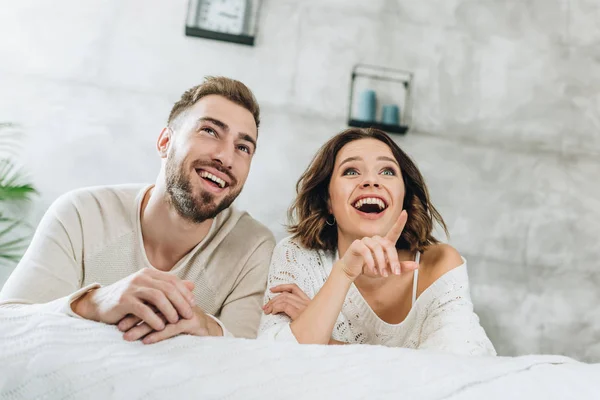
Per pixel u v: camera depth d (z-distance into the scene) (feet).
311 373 1.84
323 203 5.02
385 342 4.51
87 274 4.44
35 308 2.77
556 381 1.90
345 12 10.48
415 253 4.75
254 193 9.30
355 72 10.25
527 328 9.29
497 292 9.41
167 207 4.47
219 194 4.45
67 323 1.94
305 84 10.01
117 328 2.22
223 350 1.94
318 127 9.82
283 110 9.82
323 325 3.52
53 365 1.74
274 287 4.43
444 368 1.93
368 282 4.48
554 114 10.59
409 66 10.44
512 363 2.02
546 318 9.38
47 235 4.26
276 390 1.75
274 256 4.89
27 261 4.11
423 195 4.98
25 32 9.37
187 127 4.45
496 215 9.83
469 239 9.64
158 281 2.50
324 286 3.63
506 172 10.12
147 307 2.29
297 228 5.19
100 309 2.45
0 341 1.80
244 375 1.80
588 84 10.85
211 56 9.84
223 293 4.69
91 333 1.95
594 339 9.37
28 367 1.73
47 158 8.88
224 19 10.03
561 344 9.28
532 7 11.09
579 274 9.71
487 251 9.62
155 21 9.80
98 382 1.71
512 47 10.82
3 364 1.73
